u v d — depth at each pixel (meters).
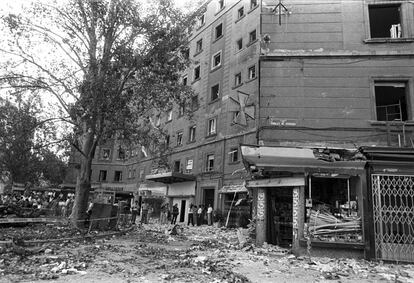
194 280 6.46
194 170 30.06
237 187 23.55
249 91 24.39
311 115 15.51
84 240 12.05
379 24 17.64
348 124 15.16
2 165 34.16
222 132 27.03
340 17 16.38
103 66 14.81
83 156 17.08
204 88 30.97
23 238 11.37
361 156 10.93
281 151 11.36
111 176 48.06
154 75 16.27
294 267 8.43
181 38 16.62
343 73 15.73
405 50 15.52
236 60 27.06
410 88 15.10
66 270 6.78
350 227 10.48
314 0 16.77
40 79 15.85
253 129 23.14
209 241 13.78
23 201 23.53
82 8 15.91
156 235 15.84
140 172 42.16
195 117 31.44
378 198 10.32
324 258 9.95
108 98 14.40
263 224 12.32
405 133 14.69
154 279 6.48
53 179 43.50
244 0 27.52
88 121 14.52
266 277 7.16
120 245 11.39
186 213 29.80
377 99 17.06
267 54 16.42
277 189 13.27
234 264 8.45
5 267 6.89
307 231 10.59
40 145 17.06
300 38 16.41
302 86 15.87
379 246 9.99
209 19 32.47
